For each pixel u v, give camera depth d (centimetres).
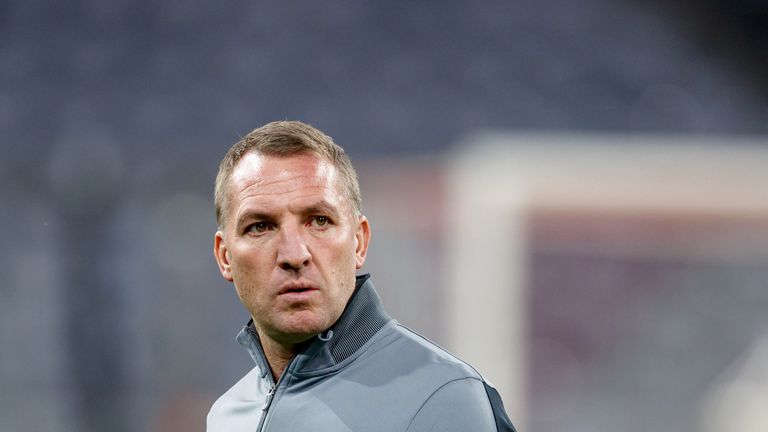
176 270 2556
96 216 2611
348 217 616
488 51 2858
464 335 2616
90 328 2528
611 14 2869
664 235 2691
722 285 2673
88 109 2770
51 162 2691
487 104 2823
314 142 617
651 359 2662
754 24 2827
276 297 597
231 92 2814
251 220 603
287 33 2859
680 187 2719
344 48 2853
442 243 2670
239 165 621
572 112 2802
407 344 615
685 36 2842
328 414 587
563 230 2698
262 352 658
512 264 2659
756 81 2803
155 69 2812
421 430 563
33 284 2550
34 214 2614
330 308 602
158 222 2620
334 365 608
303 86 2825
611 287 2675
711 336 2655
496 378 2597
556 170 2734
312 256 596
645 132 2784
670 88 2816
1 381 2494
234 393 705
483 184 2733
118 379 2494
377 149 2791
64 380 2503
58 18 2830
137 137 2755
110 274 2558
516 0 2878
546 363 2653
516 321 2641
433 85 2833
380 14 2881
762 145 2750
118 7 2847
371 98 2828
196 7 2861
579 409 2634
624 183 2734
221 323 2498
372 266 2645
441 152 2775
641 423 2648
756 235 2691
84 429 2481
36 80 2783
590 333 2662
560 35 2864
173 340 2494
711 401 2619
